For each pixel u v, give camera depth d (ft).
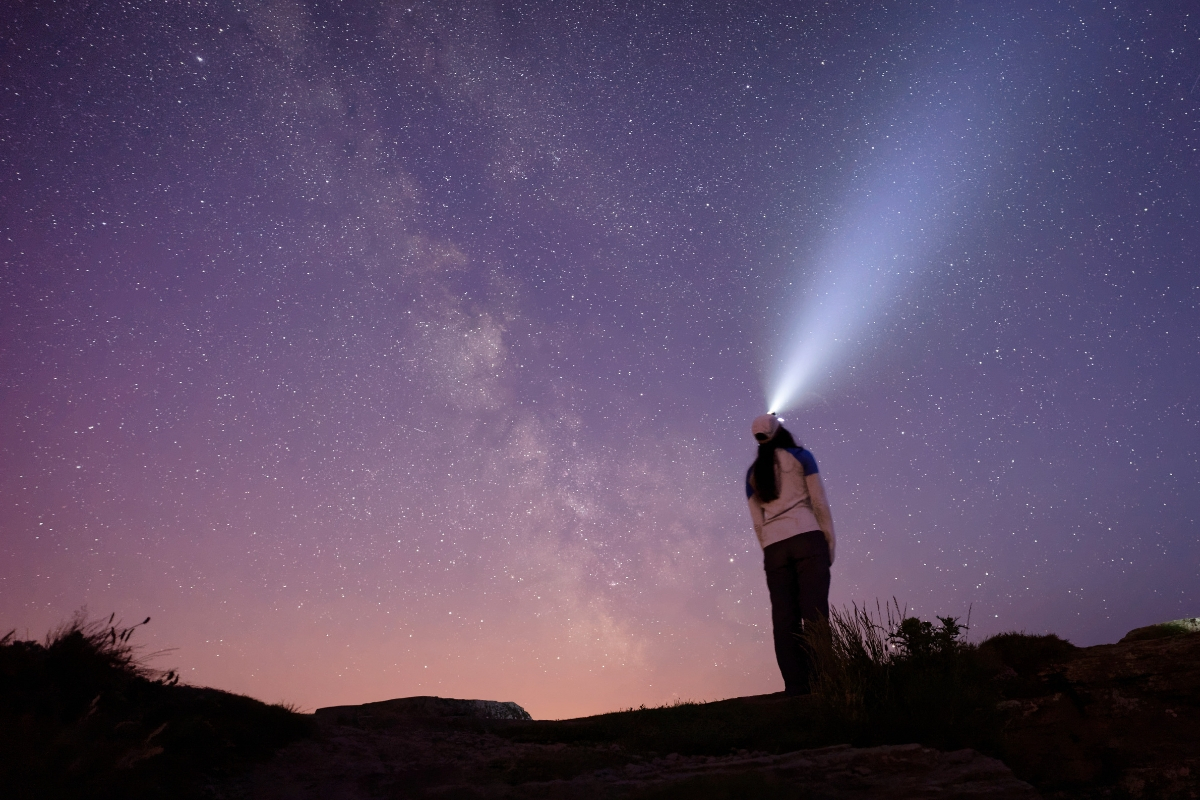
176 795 9.00
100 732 9.24
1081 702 13.74
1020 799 9.05
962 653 13.24
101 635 10.89
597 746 12.58
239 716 11.66
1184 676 13.61
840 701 12.19
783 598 15.14
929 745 11.37
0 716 8.33
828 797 8.88
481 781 10.48
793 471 15.72
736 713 13.50
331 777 10.62
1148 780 12.67
